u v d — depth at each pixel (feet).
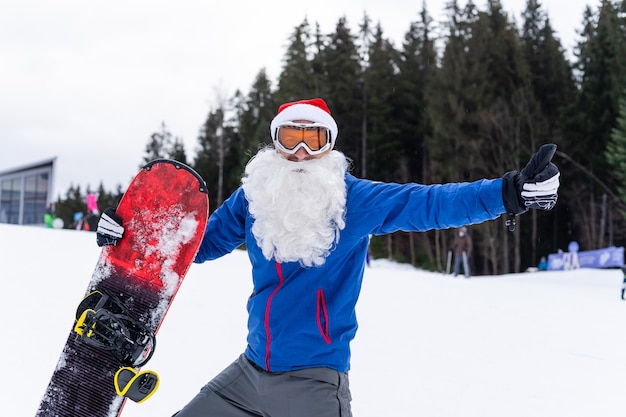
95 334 7.70
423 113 118.83
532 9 124.98
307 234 6.77
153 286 8.12
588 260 73.00
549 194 6.03
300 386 6.72
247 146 139.54
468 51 111.86
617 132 86.33
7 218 105.50
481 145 102.94
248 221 7.43
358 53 131.44
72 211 197.26
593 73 110.01
